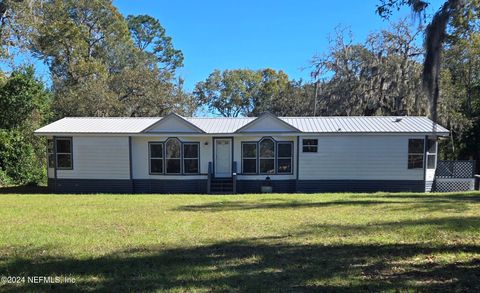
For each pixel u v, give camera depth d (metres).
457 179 20.44
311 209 12.39
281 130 20.30
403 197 15.91
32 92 24.75
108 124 21.97
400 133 19.69
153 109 33.22
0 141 23.14
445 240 7.61
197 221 10.27
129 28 56.22
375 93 26.70
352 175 20.23
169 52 58.78
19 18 23.95
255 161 20.92
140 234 8.61
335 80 28.78
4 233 8.73
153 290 5.02
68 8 40.66
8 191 21.25
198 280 5.40
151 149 21.02
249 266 6.06
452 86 27.23
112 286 5.20
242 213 11.65
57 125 21.77
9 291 5.04
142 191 21.06
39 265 6.20
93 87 31.73
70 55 36.94
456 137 28.66
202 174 21.03
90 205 14.11
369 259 6.36
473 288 4.95
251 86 59.16
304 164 20.44
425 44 8.25
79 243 7.72
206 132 20.52
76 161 20.98
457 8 8.00
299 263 6.20
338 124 21.22
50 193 20.36
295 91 44.69
